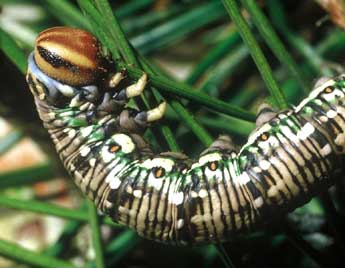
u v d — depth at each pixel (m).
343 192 0.18
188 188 0.15
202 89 0.20
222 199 0.15
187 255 0.20
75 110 0.15
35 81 0.15
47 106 0.16
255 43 0.15
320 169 0.15
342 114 0.15
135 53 0.15
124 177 0.15
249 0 0.15
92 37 0.15
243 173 0.15
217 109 0.15
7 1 0.22
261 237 0.18
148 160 0.15
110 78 0.15
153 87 0.15
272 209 0.15
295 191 0.15
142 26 0.21
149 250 0.21
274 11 0.20
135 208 0.15
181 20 0.21
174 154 0.15
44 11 0.22
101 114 0.15
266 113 0.15
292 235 0.16
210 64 0.20
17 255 0.16
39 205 0.17
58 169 0.21
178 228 0.15
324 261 0.16
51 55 0.15
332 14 0.17
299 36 0.20
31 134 0.20
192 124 0.15
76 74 0.15
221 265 0.20
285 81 0.21
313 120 0.15
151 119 0.15
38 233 0.23
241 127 0.18
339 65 0.20
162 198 0.15
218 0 0.21
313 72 0.20
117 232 0.20
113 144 0.15
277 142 0.15
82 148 0.15
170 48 0.23
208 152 0.15
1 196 0.17
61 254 0.20
